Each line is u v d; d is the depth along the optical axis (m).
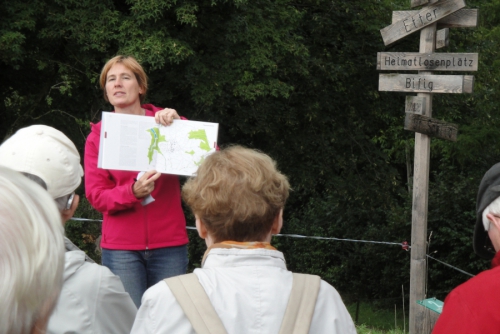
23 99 13.58
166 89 12.26
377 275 17.95
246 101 13.61
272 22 12.33
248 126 13.50
